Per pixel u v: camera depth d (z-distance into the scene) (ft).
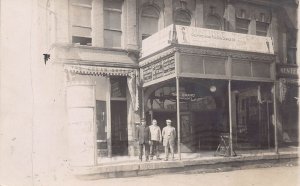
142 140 46.34
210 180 42.32
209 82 56.85
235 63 51.96
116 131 53.62
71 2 51.60
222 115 59.11
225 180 42.45
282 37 66.85
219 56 50.52
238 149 59.21
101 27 53.11
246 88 60.39
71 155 42.55
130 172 42.78
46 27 48.14
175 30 47.57
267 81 54.44
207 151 57.36
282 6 66.80
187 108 57.88
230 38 51.98
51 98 46.55
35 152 43.60
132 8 55.26
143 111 54.54
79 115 42.27
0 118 42.65
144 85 54.44
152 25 57.06
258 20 65.16
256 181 43.39
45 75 46.88
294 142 64.59
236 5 63.16
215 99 59.26
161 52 49.88
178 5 58.59
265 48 54.85
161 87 56.49
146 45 53.98
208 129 58.49
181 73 47.50
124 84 54.90
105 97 52.60
